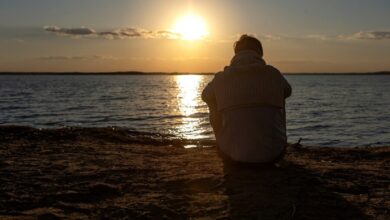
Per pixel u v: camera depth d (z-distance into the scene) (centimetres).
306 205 392
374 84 14275
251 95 493
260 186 448
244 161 496
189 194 432
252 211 379
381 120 2872
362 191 447
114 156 633
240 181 466
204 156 646
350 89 9556
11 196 423
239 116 498
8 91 7644
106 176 504
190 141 935
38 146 717
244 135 497
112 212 383
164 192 442
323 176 500
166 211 383
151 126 2398
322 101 5088
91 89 9188
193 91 9025
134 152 682
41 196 425
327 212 377
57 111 3459
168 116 3053
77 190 445
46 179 486
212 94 512
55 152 662
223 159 521
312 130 2328
